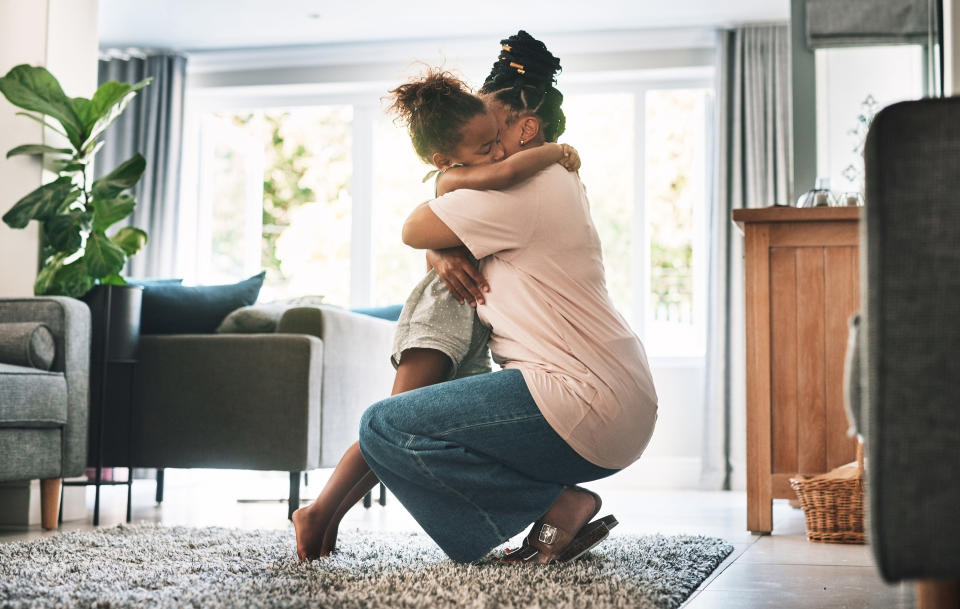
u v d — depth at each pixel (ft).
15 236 11.49
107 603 5.01
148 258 20.11
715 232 18.49
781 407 9.90
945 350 2.87
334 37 19.76
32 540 8.20
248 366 11.08
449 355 6.36
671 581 5.79
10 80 10.70
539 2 17.79
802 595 5.66
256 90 20.97
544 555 6.39
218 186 21.38
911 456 2.87
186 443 11.20
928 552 2.85
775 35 18.56
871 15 14.51
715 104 18.88
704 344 19.29
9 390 9.07
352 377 12.26
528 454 5.96
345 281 21.15
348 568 6.25
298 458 10.93
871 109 14.53
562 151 6.52
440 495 6.10
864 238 3.05
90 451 11.54
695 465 18.60
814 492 8.77
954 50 9.47
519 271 6.25
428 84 6.42
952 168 2.90
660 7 17.97
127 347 10.85
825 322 9.93
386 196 20.85
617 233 19.81
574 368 6.02
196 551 7.23
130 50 20.45
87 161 11.68
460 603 4.90
